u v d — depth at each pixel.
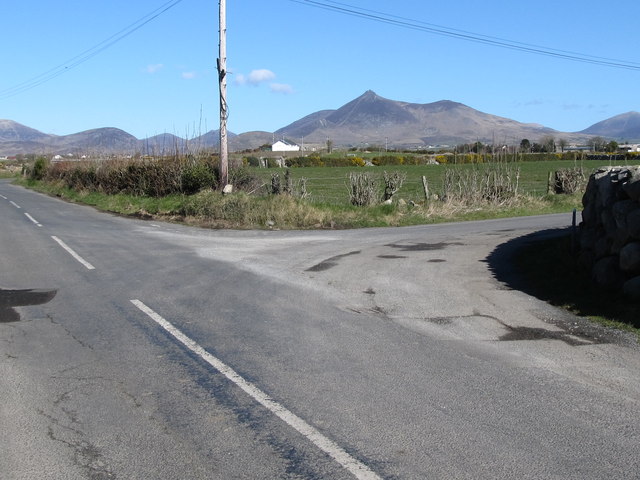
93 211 27.59
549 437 4.59
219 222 21.97
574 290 9.80
